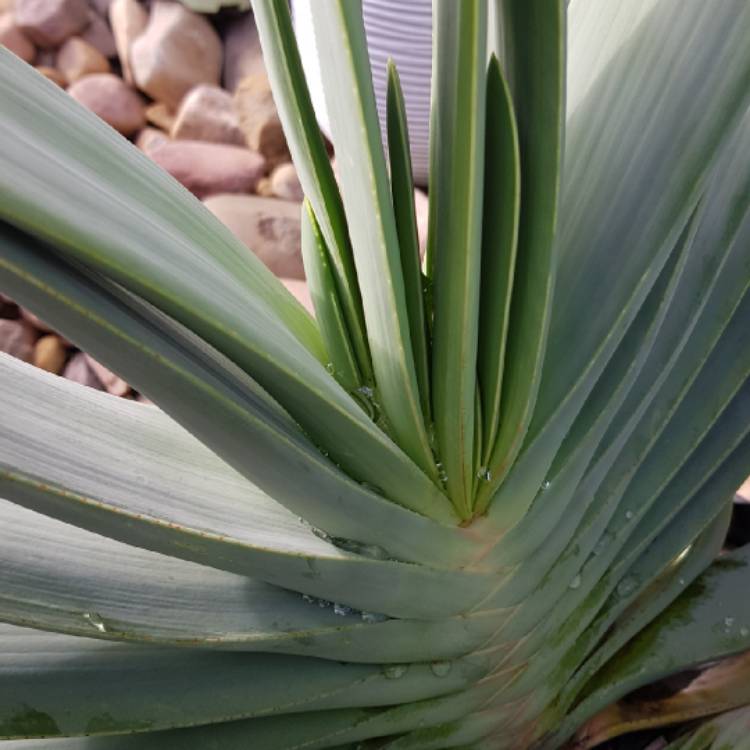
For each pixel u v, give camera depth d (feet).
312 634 0.29
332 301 0.30
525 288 0.27
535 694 0.38
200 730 0.34
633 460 0.35
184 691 0.30
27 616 0.26
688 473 0.39
